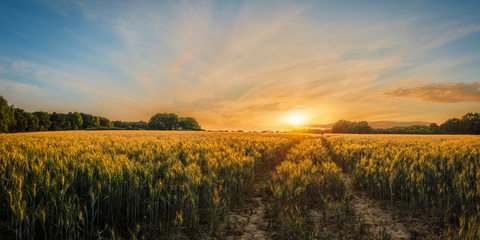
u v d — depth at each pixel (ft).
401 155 24.71
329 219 13.69
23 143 27.73
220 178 16.49
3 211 10.93
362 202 17.01
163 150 23.94
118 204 12.38
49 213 10.18
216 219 12.19
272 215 13.50
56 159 14.96
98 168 13.20
